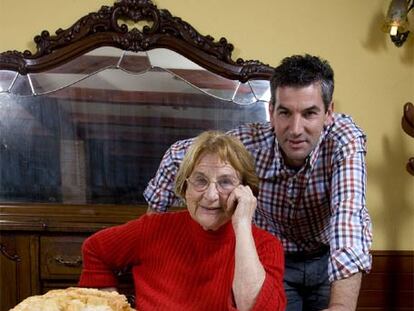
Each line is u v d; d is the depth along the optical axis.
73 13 2.11
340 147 1.40
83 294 1.02
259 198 1.58
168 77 2.16
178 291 1.19
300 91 1.25
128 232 1.31
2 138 2.17
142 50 2.10
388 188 2.29
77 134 2.19
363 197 1.31
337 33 2.20
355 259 1.20
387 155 2.28
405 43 2.22
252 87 2.15
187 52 2.11
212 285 1.17
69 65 2.11
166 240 1.26
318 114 1.29
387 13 2.06
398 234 2.30
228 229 1.20
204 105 2.18
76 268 2.06
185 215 1.28
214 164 1.17
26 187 2.20
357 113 2.26
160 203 1.67
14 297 2.05
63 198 2.21
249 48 2.18
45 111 2.17
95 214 2.15
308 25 2.19
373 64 2.23
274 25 2.17
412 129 1.99
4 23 2.09
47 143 2.19
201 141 1.21
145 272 1.27
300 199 1.53
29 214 2.14
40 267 2.06
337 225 1.26
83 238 2.07
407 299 2.29
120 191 2.22
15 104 2.15
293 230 1.63
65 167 2.21
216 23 2.16
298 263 1.72
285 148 1.34
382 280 2.29
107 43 2.09
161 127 2.20
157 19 2.08
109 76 2.15
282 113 1.30
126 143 2.21
